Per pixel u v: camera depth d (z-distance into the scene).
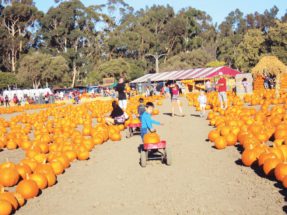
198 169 9.54
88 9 108.12
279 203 6.79
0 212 6.90
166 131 16.42
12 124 22.41
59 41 107.75
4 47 98.00
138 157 11.35
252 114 18.92
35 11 104.75
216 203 7.00
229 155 10.95
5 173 9.01
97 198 7.79
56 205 7.55
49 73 83.12
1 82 80.12
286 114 14.96
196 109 25.45
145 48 110.75
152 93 49.97
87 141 13.24
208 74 58.84
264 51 66.12
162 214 6.64
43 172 8.91
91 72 97.88
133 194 7.87
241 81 31.78
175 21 112.25
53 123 21.59
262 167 8.98
